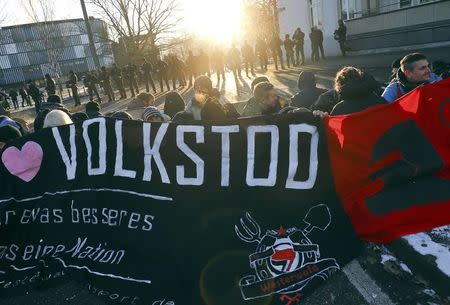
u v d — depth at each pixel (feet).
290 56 63.00
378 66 41.06
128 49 100.53
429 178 10.19
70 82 66.33
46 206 11.42
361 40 58.03
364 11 59.67
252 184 10.74
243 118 10.86
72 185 11.39
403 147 10.28
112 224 10.96
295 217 10.38
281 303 8.88
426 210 9.80
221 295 9.14
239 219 10.52
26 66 208.95
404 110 10.34
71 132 11.51
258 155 10.78
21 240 11.35
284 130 10.75
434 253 9.24
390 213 9.86
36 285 10.47
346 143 10.39
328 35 67.46
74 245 10.94
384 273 9.62
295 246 9.95
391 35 51.72
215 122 10.93
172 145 11.03
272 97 14.83
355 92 10.94
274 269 9.59
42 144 11.59
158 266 10.02
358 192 10.28
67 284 10.75
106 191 11.19
